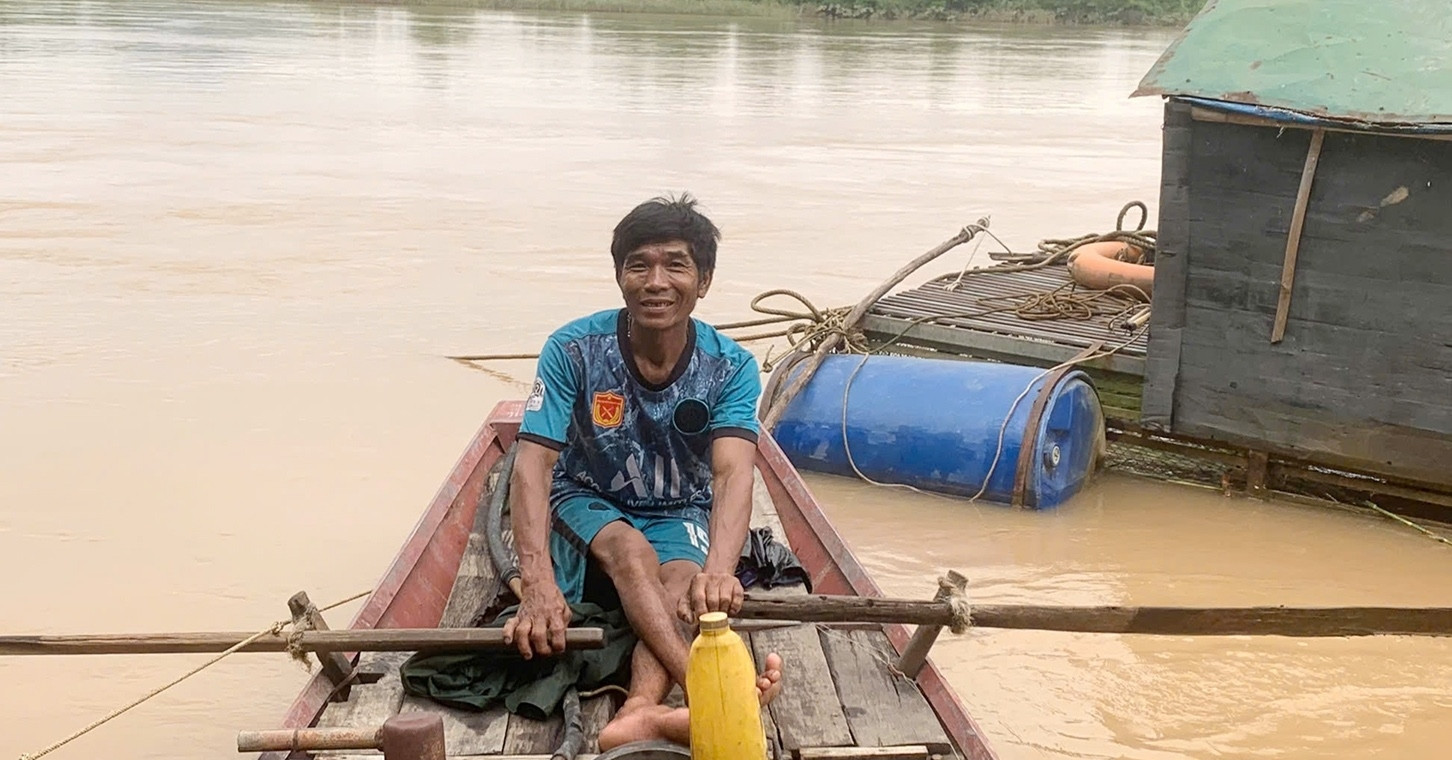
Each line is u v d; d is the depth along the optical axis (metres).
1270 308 6.86
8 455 7.50
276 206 15.27
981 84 33.19
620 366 3.96
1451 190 6.25
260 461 7.53
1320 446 6.89
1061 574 6.40
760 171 18.89
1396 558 6.62
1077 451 7.44
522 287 11.84
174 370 9.14
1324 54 6.58
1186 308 7.12
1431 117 6.09
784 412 7.71
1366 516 7.13
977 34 55.59
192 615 5.77
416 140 21.03
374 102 25.83
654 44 43.50
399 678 3.88
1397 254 6.45
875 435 7.48
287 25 47.16
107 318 10.38
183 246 13.06
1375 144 6.39
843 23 61.22
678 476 4.11
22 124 20.98
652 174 18.33
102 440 7.79
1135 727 5.05
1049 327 8.30
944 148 21.94
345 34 43.75
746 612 3.59
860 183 18.11
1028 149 22.11
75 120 21.69
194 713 5.09
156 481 7.21
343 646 3.62
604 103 26.72
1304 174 6.57
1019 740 4.96
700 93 29.14
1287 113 6.48
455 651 3.80
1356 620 3.63
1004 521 7.09
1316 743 4.95
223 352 9.59
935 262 13.28
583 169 18.59
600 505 4.09
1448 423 6.48
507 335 10.27
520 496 3.85
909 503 7.32
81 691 5.23
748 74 33.75
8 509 6.79
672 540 4.08
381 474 7.39
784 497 5.46
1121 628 3.65
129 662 5.45
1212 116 6.72
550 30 49.41
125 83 27.25
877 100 28.91
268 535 6.58
